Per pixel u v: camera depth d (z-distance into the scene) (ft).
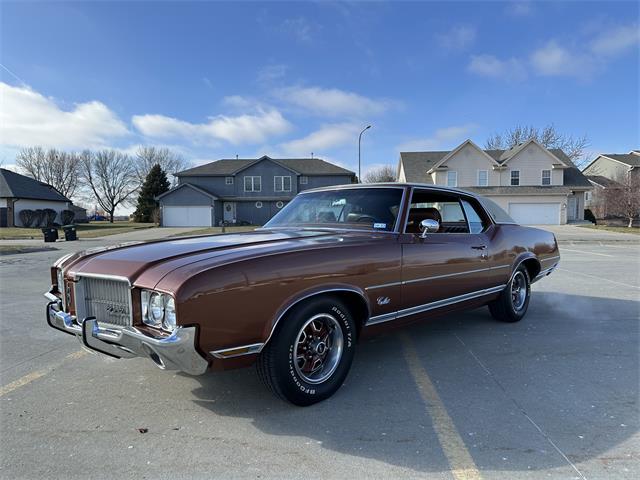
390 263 11.16
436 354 13.51
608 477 7.20
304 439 8.51
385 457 7.85
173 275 8.10
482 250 14.44
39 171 231.91
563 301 21.62
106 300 9.08
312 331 9.98
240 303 8.41
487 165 118.21
